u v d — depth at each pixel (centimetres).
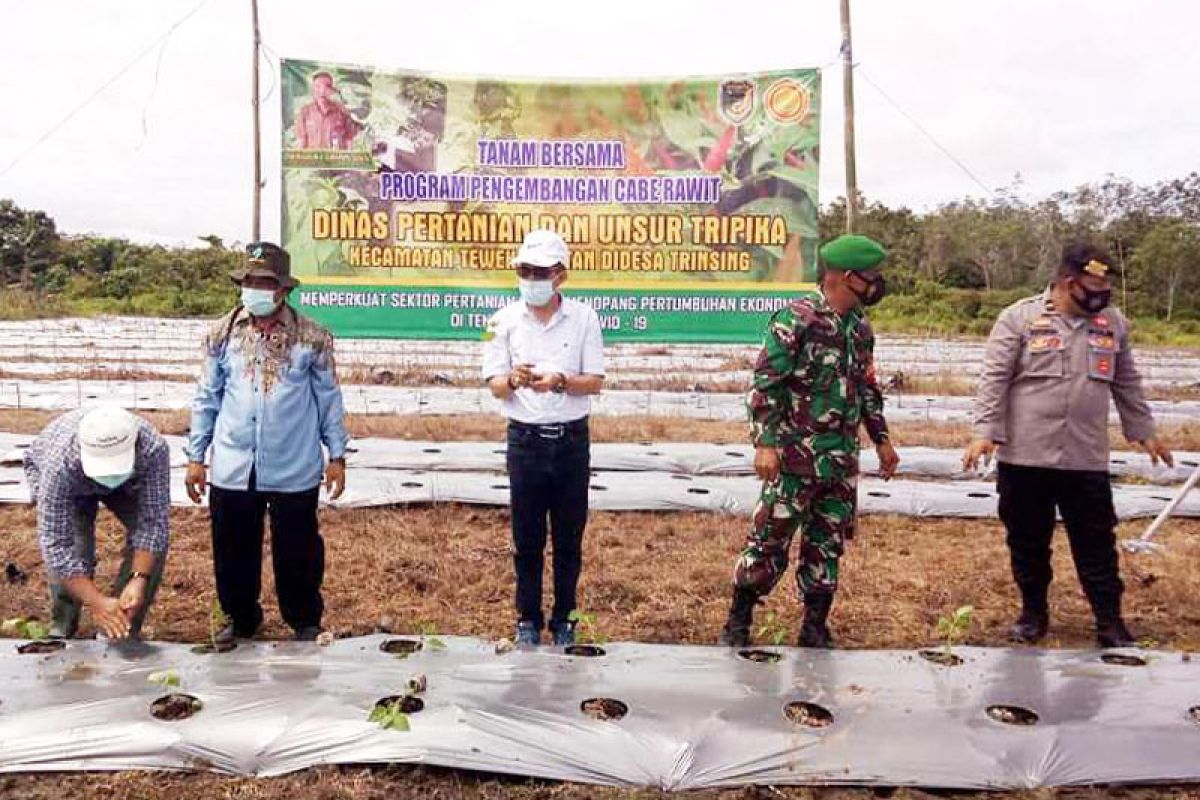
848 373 407
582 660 370
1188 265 3105
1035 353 442
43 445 370
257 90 891
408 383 1320
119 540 612
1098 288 431
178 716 323
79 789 296
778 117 883
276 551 427
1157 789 311
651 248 902
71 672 349
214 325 425
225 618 409
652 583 553
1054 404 439
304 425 420
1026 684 356
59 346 2023
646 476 792
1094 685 356
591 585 544
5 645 378
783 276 900
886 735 319
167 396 1239
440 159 891
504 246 902
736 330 908
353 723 316
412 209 895
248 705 325
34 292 3444
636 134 891
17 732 308
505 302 908
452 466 810
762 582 417
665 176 895
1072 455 439
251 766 306
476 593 531
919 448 941
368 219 894
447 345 1723
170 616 479
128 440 349
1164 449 459
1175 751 318
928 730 322
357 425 995
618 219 900
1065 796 304
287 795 296
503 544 622
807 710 338
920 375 1600
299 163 884
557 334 425
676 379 1392
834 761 308
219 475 413
